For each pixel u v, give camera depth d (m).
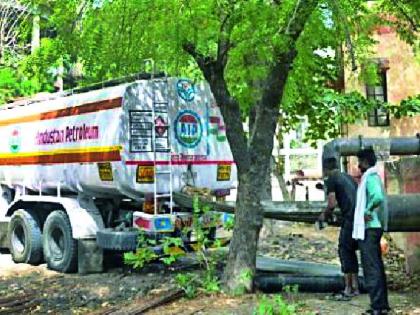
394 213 8.54
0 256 13.27
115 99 10.15
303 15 7.75
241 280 8.60
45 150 11.81
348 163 15.43
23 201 12.27
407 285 9.08
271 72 8.55
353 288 8.33
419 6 10.30
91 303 8.82
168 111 10.47
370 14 11.10
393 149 10.62
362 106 14.51
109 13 9.00
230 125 8.76
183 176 10.59
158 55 9.55
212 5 7.94
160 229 9.90
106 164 10.18
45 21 10.71
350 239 8.25
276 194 21.41
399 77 17.16
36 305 8.83
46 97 12.40
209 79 8.69
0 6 17.16
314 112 14.45
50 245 11.51
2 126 13.25
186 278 8.92
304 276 8.83
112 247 10.21
